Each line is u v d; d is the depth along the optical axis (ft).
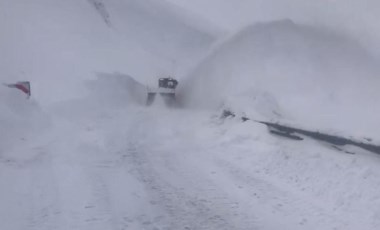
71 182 20.42
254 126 32.45
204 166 24.07
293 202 17.40
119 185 20.04
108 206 17.01
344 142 27.17
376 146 24.89
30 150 27.66
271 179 20.98
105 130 38.14
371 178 19.52
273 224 15.08
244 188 19.52
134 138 34.12
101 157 26.43
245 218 15.70
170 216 15.93
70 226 14.83
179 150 29.04
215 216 15.92
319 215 15.87
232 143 30.17
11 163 23.94
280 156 25.08
